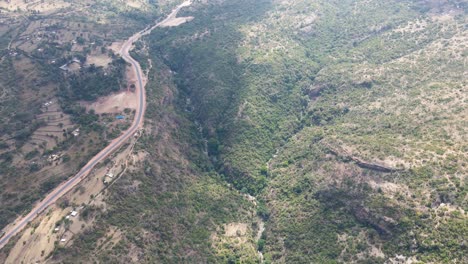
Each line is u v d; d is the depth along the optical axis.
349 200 162.75
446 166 152.62
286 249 163.75
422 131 176.00
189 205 176.50
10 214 157.12
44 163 178.75
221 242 166.62
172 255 151.88
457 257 128.00
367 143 178.50
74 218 150.38
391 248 142.25
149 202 166.38
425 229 139.25
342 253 150.25
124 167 174.12
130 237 148.88
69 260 136.00
